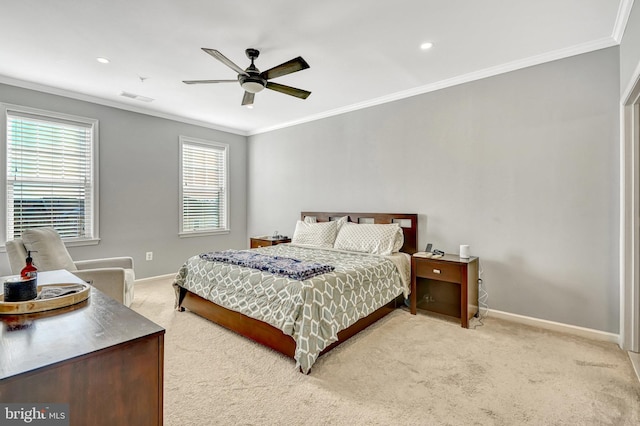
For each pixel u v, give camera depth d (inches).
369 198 160.9
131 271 134.6
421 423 63.8
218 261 118.4
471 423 63.8
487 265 124.7
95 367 36.4
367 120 160.7
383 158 154.9
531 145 114.3
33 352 35.3
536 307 114.5
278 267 99.0
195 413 66.4
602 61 101.2
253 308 96.4
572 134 106.7
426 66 118.8
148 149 176.1
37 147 139.5
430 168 139.3
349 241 143.8
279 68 92.0
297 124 194.9
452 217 133.4
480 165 125.8
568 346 97.7
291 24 90.8
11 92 131.3
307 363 80.1
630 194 94.1
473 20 88.9
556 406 69.1
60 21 89.2
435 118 137.3
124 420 38.8
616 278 100.3
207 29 93.4
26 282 49.3
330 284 92.4
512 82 117.7
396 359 89.8
